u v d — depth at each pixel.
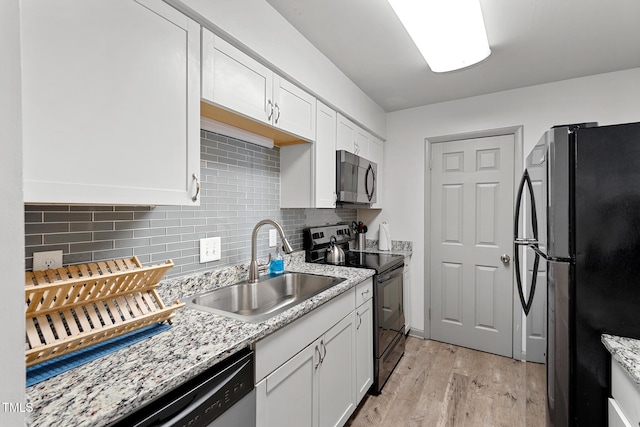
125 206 1.20
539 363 2.10
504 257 2.62
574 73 2.26
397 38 1.80
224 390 0.88
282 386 1.17
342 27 1.69
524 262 2.48
